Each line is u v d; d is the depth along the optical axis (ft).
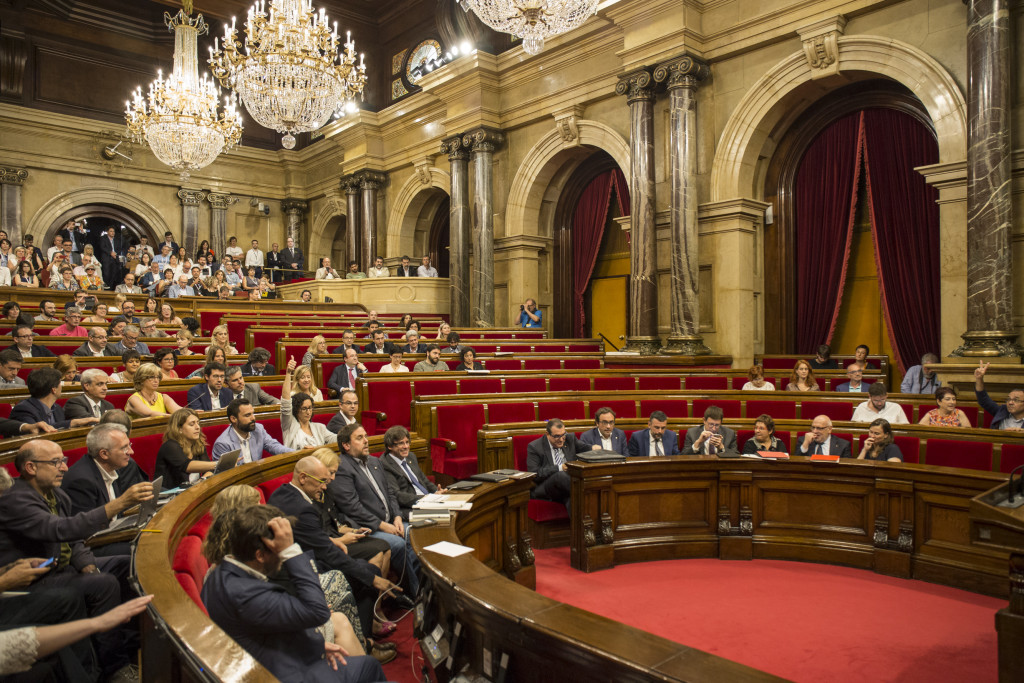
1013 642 9.02
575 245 48.29
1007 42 26.50
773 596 14.82
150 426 15.99
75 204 57.47
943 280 29.09
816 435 18.81
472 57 45.78
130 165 59.98
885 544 16.20
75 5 57.21
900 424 19.66
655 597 14.79
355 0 58.44
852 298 36.17
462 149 48.80
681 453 20.15
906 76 29.91
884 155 33.37
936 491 15.56
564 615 7.61
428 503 12.75
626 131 40.70
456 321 48.85
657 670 6.21
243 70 34.68
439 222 58.85
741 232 35.65
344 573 12.01
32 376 15.03
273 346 32.83
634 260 38.27
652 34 36.86
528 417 23.03
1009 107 26.58
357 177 58.70
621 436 19.98
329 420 20.74
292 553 7.91
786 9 33.12
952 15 28.81
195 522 10.39
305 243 68.13
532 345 38.70
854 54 31.42
